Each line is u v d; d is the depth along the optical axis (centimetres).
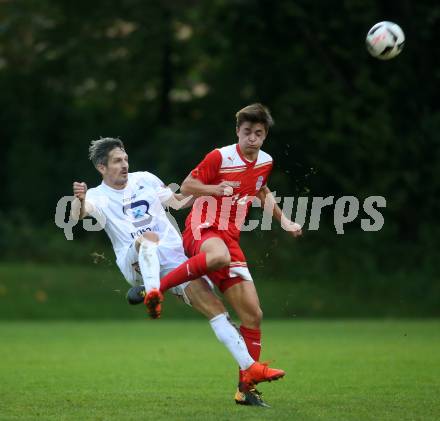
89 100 13725
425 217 9488
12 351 4853
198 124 12925
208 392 3188
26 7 12588
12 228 10794
